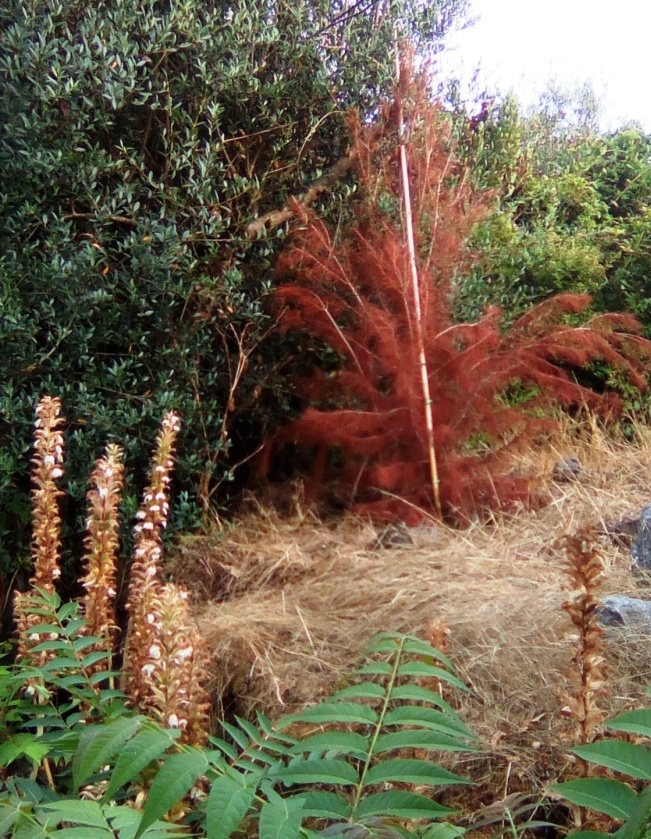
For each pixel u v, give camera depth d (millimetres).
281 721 1633
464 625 2783
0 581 3719
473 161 5480
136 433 3828
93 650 2156
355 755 1351
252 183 4062
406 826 1633
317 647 2945
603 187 6582
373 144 4375
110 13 3656
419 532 3885
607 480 4309
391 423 4223
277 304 4281
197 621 3119
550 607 2812
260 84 4117
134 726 1364
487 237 4996
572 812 1935
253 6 3932
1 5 3539
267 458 4531
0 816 1262
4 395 3502
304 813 1158
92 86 3590
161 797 1136
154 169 4047
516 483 4148
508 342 4426
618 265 5832
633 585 3059
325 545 3877
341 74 4375
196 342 3992
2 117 3578
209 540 3900
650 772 1216
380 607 3123
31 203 3676
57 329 3564
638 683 2412
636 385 5188
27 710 1885
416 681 2127
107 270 3756
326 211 4375
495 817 1860
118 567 3752
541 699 2420
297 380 4562
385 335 4121
